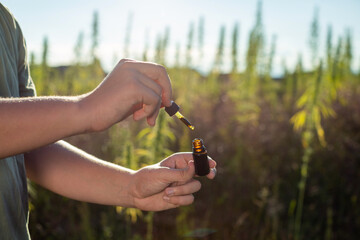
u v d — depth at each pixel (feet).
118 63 2.18
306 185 12.95
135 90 1.98
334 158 14.37
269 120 20.06
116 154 12.01
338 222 11.43
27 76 3.04
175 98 26.53
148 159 9.68
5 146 1.81
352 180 13.20
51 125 1.86
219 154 15.26
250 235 10.50
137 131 14.12
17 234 2.42
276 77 40.06
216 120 21.15
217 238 10.20
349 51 40.55
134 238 9.66
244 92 26.04
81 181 2.91
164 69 2.27
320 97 11.69
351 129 18.10
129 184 2.95
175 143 14.35
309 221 11.47
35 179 2.93
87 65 31.55
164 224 10.74
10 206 2.32
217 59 41.34
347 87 32.81
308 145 11.17
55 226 10.16
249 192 12.48
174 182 3.01
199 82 37.27
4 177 2.26
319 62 11.80
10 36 2.60
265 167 14.34
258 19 33.06
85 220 9.55
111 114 1.96
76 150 3.12
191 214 11.17
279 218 11.38
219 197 12.17
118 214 10.61
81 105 1.94
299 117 12.34
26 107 1.85
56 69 31.68
